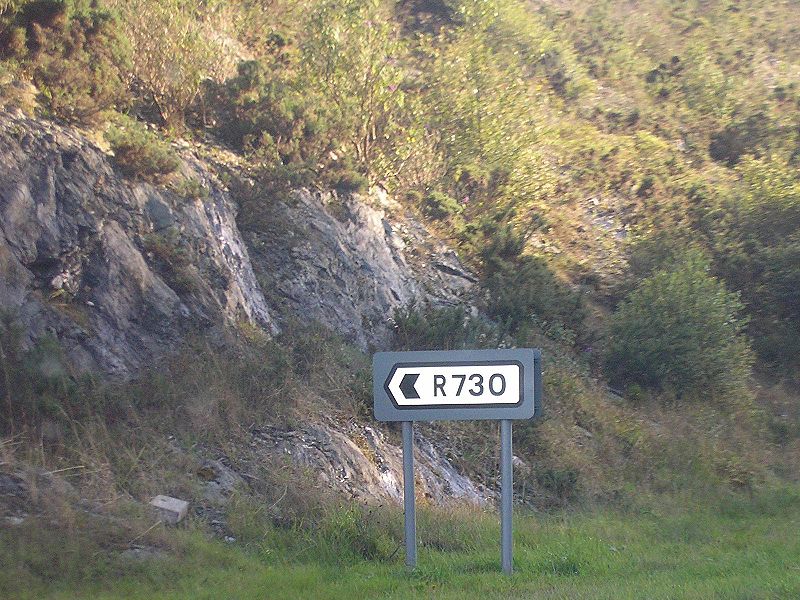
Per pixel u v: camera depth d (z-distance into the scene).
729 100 29.56
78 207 11.61
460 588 7.62
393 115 19.08
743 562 9.09
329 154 17.30
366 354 14.91
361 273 16.19
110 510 8.27
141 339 11.46
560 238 22.61
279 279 14.71
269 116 16.41
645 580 8.14
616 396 17.64
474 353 7.87
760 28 34.94
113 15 13.69
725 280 21.89
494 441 13.62
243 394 11.10
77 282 11.27
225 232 13.87
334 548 8.70
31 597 6.79
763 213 22.89
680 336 17.91
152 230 12.52
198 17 18.53
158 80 15.17
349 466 10.85
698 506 13.11
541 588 7.65
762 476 15.10
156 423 10.10
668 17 35.19
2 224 10.70
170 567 7.66
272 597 7.17
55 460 8.94
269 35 20.11
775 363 21.09
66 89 12.70
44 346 9.92
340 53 18.53
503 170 21.47
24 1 12.62
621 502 13.13
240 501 9.15
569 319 18.91
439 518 10.09
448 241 19.48
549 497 12.95
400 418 7.90
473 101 21.22
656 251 21.89
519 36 28.81
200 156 15.12
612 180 24.97
